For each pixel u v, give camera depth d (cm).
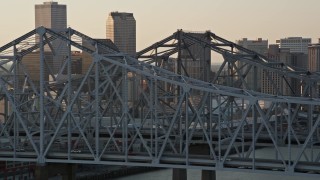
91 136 18488
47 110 17912
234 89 15325
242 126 15312
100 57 16400
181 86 15512
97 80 16462
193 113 17550
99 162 16575
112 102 18662
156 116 15912
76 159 17138
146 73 15750
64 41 17212
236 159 15200
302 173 14262
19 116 17450
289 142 14250
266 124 14350
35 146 17375
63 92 17425
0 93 18275
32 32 17412
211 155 15612
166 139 15812
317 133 17112
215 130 19488
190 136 16100
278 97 14600
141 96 19112
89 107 18825
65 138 19438
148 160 16112
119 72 19325
